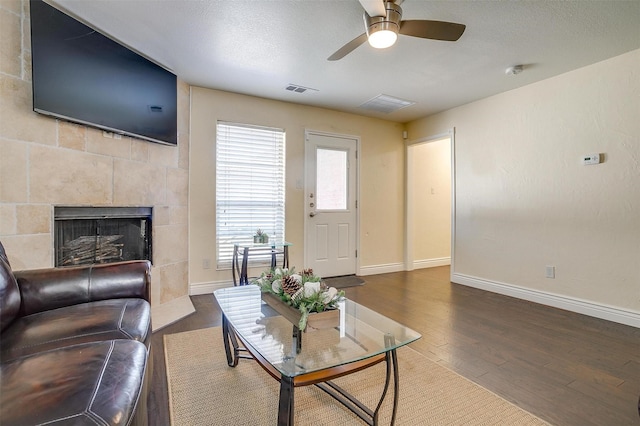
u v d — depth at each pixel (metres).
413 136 4.86
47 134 2.18
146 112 2.84
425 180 5.23
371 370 1.92
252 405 1.58
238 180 3.78
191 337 2.37
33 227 2.11
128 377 0.99
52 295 1.61
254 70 3.10
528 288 3.41
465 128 4.08
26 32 2.06
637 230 2.65
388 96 3.79
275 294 1.70
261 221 3.90
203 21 2.30
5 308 1.39
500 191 3.67
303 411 1.54
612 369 1.94
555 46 2.60
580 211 3.00
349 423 1.46
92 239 2.66
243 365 1.96
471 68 3.02
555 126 3.18
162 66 3.00
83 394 0.88
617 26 2.30
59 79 2.18
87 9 2.17
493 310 3.06
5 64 1.96
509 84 3.40
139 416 0.96
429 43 2.56
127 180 2.75
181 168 3.35
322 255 4.33
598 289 2.88
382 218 4.82
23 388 0.90
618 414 1.53
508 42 2.54
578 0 2.02
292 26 2.35
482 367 1.97
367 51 2.70
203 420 1.46
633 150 2.67
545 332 2.52
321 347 1.38
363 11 2.16
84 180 2.41
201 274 3.55
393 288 3.88
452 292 3.71
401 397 1.65
